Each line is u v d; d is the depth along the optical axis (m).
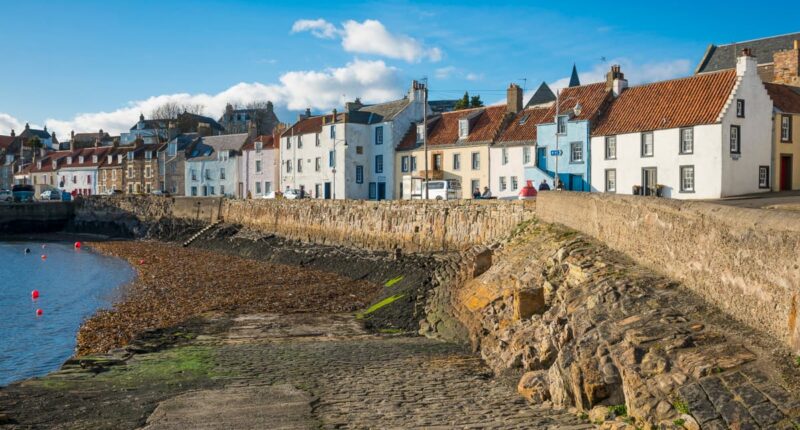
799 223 8.22
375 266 39.59
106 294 33.88
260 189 78.88
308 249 49.50
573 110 46.06
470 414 11.32
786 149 40.53
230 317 25.86
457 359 17.31
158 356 18.36
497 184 51.66
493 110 56.03
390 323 24.22
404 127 62.69
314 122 71.31
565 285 15.92
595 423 9.41
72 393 14.05
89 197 83.38
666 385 8.57
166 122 121.50
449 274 27.92
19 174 121.38
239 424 11.47
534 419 10.34
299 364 17.09
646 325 10.41
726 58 52.78
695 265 11.59
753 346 8.76
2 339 24.28
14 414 12.45
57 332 25.36
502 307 18.73
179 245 63.41
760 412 7.31
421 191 52.16
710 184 37.69
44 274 43.22
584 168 44.75
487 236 34.66
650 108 42.44
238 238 59.66
